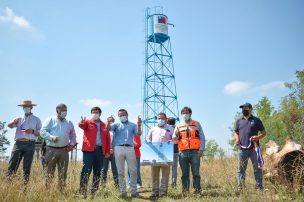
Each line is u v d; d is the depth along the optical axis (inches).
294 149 320.2
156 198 324.5
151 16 1400.1
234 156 485.7
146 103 1353.3
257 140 322.0
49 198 287.0
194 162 330.0
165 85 1370.6
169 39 1402.6
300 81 954.7
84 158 341.1
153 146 342.3
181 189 365.1
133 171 332.5
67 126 341.4
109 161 410.3
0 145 839.7
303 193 288.8
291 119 831.7
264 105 1164.5
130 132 335.6
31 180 310.2
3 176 301.7
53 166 332.2
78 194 323.6
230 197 295.1
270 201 272.4
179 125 341.1
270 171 329.7
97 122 355.9
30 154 343.6
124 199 318.0
